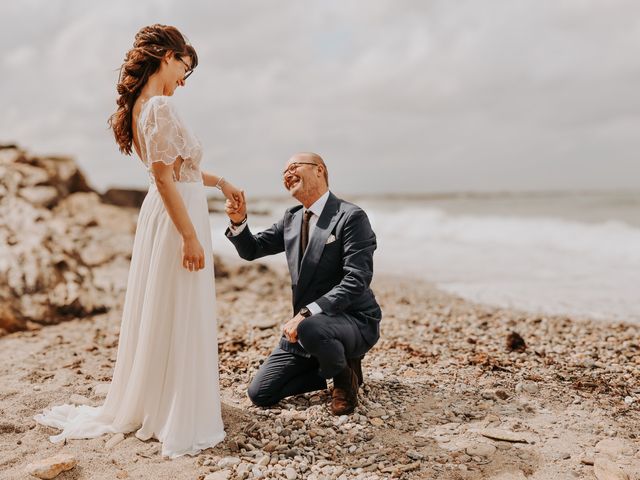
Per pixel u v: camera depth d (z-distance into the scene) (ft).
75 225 32.07
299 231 12.37
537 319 21.57
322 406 12.19
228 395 13.01
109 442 10.38
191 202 10.34
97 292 25.04
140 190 52.26
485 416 11.94
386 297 27.91
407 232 67.77
